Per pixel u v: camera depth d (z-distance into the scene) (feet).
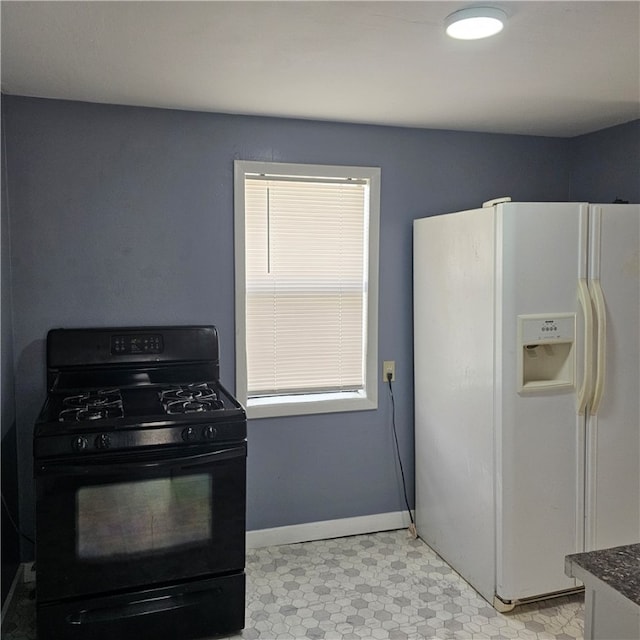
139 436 6.96
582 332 8.24
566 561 4.15
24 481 8.82
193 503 7.30
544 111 9.45
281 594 8.76
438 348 9.71
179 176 9.34
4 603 7.96
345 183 10.34
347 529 10.68
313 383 10.46
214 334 9.37
